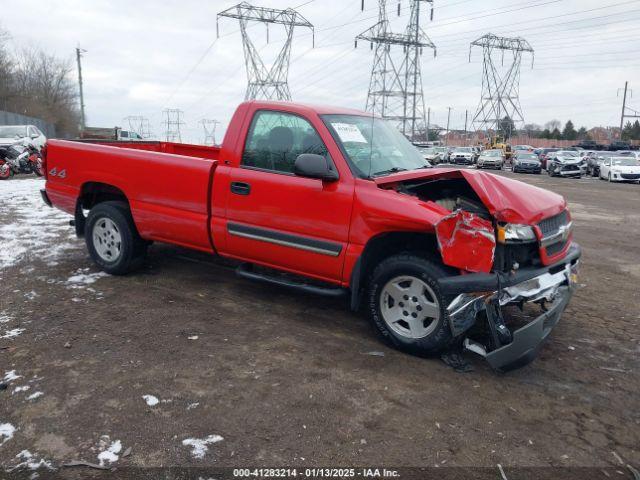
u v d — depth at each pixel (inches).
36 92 2541.8
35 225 337.4
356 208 162.4
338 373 147.4
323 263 171.8
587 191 824.9
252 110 189.6
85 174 227.1
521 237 146.3
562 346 174.6
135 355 153.8
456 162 1790.1
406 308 159.3
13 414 122.2
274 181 178.5
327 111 184.5
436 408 132.0
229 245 193.5
